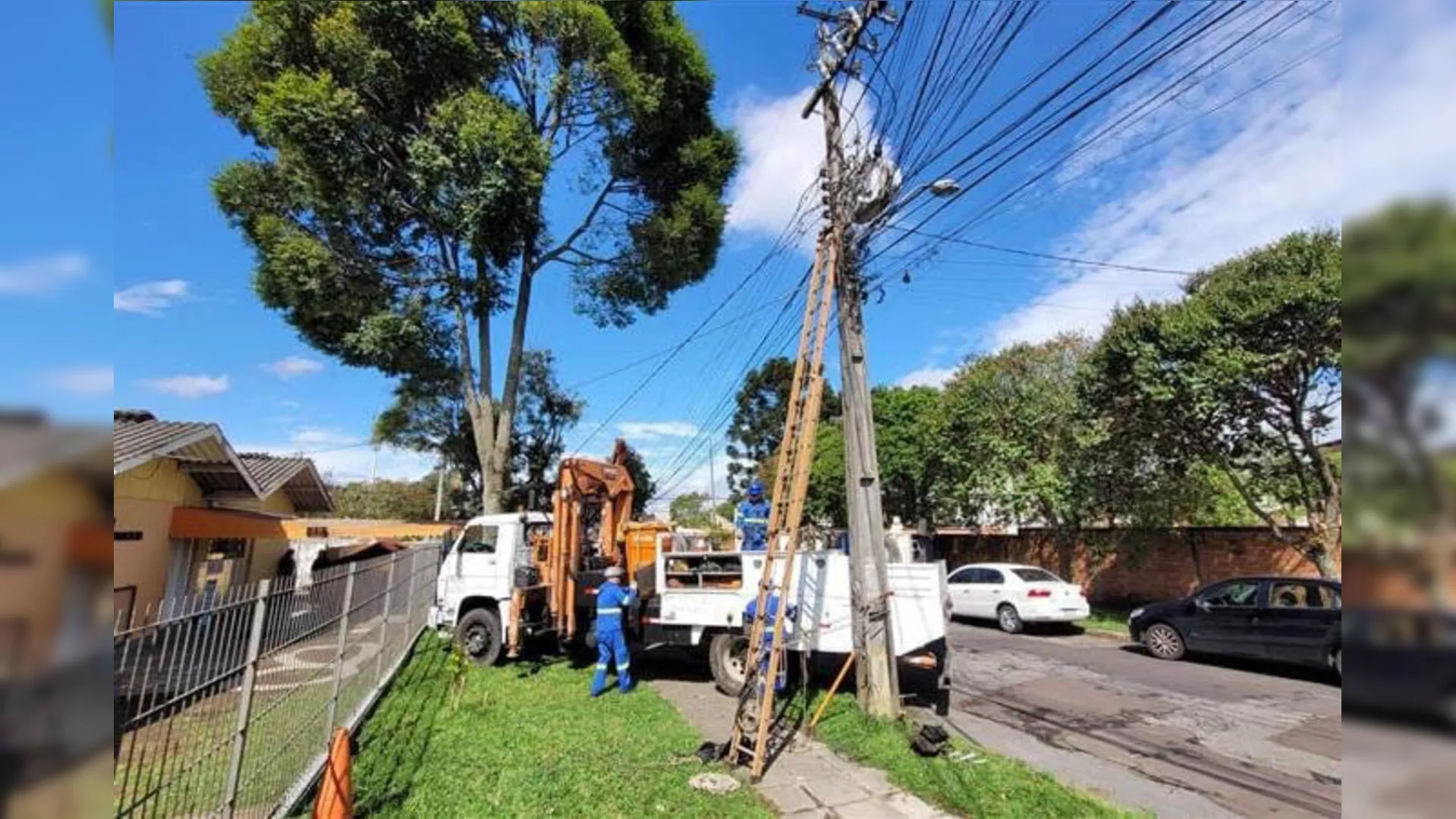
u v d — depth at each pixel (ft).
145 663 9.91
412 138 44.70
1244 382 38.73
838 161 26.04
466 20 45.06
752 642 22.52
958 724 24.48
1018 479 58.08
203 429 40.22
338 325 50.72
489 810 16.37
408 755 20.02
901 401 72.13
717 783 18.07
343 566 20.12
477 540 36.73
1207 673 32.68
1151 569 54.49
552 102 51.03
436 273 51.55
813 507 80.74
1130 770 19.72
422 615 38.50
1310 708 26.03
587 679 30.48
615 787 17.79
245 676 12.94
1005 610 47.29
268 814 14.37
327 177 43.65
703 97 56.34
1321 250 36.83
